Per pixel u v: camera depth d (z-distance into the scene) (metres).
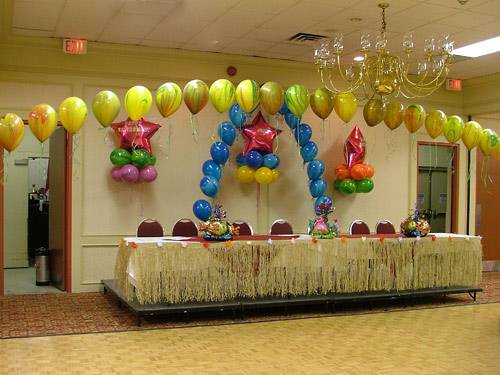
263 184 8.72
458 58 8.55
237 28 7.16
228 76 8.63
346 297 6.86
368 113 7.57
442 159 10.93
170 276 6.16
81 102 6.50
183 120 8.45
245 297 6.61
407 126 7.92
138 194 8.20
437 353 5.21
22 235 10.65
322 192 8.56
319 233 6.96
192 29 7.21
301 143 8.42
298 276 6.71
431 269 7.38
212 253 6.30
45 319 6.32
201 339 5.60
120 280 6.75
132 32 7.36
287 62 8.92
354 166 8.80
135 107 6.54
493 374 4.63
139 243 6.10
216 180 7.99
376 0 6.03
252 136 8.02
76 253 7.92
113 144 8.05
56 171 8.41
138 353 5.08
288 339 5.64
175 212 8.40
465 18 6.62
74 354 5.02
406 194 10.02
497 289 8.75
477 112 10.19
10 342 5.38
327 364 4.84
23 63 7.60
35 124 6.29
